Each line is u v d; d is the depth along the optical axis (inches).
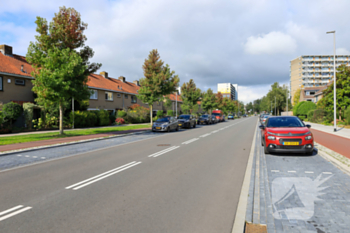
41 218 142.0
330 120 1062.4
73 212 150.7
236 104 4269.2
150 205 162.2
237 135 660.7
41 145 434.0
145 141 528.4
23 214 147.8
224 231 126.5
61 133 597.9
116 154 362.0
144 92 984.3
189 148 419.8
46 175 242.1
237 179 225.5
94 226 131.6
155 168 269.9
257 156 339.3
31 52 557.3
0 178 232.2
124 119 1198.9
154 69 1026.7
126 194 184.4
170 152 377.7
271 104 3577.8
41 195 182.7
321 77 4288.9
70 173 249.4
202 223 135.7
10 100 761.0
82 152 383.9
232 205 162.2
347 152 344.5
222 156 343.3
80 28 615.2
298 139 319.6
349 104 944.9
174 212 150.7
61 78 535.8
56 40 587.5
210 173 247.6
